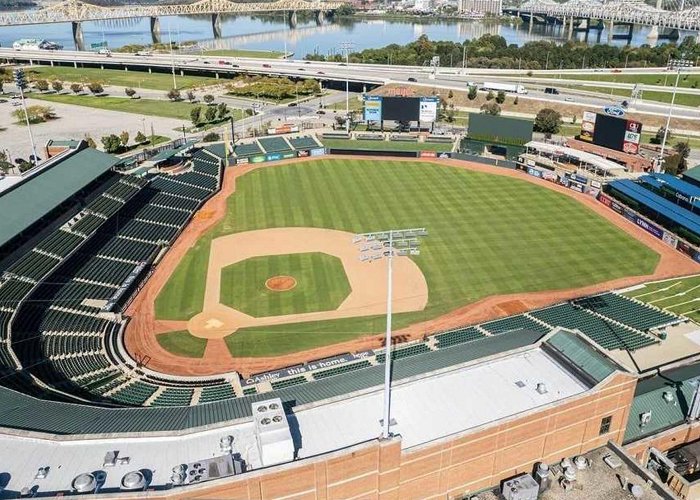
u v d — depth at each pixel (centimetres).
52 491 2867
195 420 3475
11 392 3953
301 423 3406
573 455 3706
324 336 5934
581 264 7444
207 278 7106
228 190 10150
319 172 11019
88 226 7294
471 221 8738
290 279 7050
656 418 4053
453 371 3903
